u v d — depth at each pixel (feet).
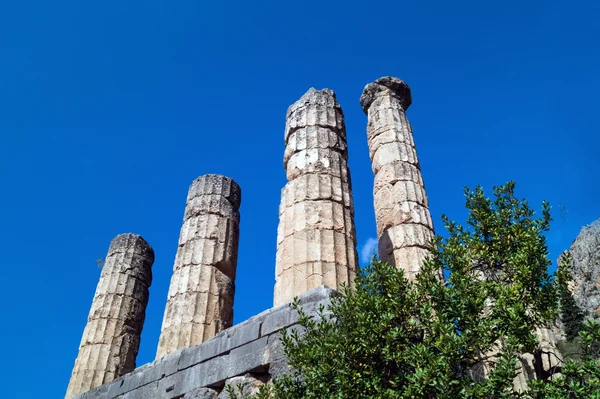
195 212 55.72
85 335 59.98
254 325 38.50
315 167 45.70
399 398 26.91
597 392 24.86
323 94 52.21
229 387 33.68
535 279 32.19
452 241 34.88
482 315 31.48
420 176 55.42
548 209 35.45
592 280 155.74
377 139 59.00
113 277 64.44
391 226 50.98
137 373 45.91
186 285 50.01
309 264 39.52
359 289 32.14
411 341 30.19
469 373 31.22
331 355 29.01
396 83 64.28
